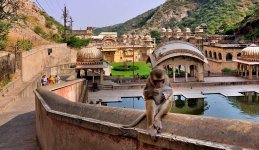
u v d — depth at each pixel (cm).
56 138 746
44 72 3269
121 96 3161
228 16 10912
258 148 346
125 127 507
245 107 2786
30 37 4266
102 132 562
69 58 4725
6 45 3225
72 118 650
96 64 3553
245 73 4003
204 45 5669
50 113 752
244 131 371
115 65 5906
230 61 4847
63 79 3092
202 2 14738
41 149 961
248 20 6556
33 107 1794
